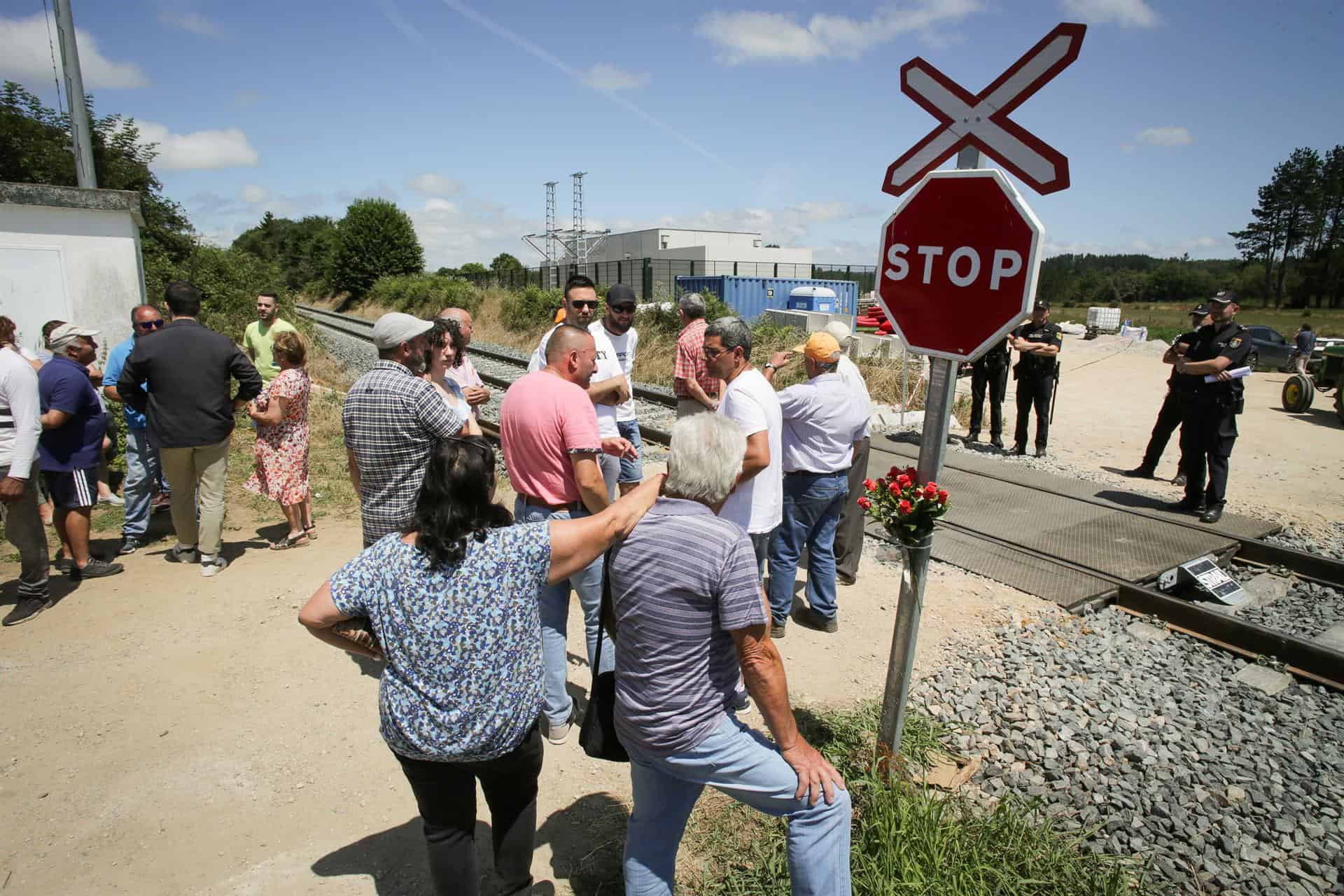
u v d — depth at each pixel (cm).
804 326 1869
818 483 427
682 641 202
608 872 274
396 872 273
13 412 419
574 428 325
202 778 319
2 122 1752
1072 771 332
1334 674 425
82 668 400
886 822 268
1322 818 311
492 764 219
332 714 367
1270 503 780
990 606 504
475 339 2723
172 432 494
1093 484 802
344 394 1314
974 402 1005
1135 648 461
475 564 200
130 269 773
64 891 259
